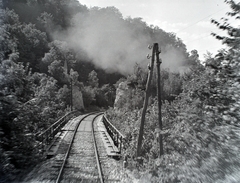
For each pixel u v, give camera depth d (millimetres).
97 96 86188
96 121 35500
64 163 12016
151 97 28719
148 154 13938
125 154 13195
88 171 11289
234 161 6828
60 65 67750
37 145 12039
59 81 64062
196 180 7582
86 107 75000
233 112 6988
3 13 12859
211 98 8367
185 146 9273
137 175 11273
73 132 22906
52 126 18281
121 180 10453
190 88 9672
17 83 12078
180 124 9742
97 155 13758
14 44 13109
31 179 9672
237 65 7113
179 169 8750
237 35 7340
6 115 10242
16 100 10758
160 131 11891
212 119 7762
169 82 31625
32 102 12180
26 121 11164
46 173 10586
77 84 72438
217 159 7242
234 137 6820
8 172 9320
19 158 10398
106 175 10898
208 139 7723
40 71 69000
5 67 11992
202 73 9727
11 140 10320
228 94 7348
